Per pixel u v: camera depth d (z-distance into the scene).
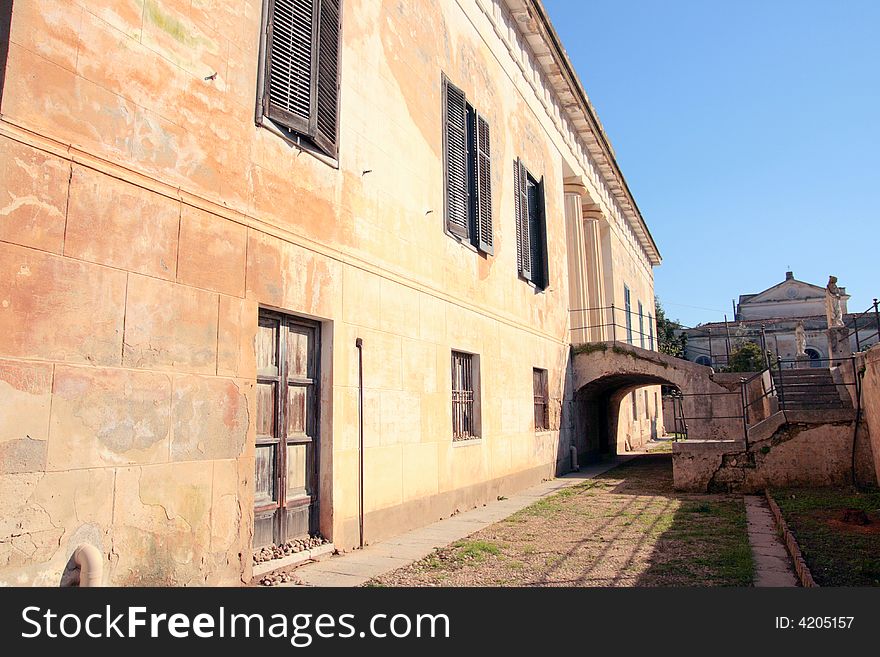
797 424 11.66
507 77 13.38
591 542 7.40
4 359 3.64
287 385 6.29
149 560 4.42
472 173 10.98
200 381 4.98
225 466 5.16
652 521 8.80
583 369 16.97
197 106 5.20
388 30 8.51
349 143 7.35
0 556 3.53
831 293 17.38
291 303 6.14
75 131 4.18
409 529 8.09
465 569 6.10
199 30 5.29
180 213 4.94
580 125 18.80
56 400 3.89
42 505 3.76
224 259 5.34
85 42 4.30
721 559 6.43
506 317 12.26
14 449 3.64
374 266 7.69
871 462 11.12
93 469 4.09
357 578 5.69
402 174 8.59
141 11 4.76
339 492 6.73
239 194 5.59
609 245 23.66
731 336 42.22
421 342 8.77
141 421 4.45
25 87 3.89
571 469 16.16
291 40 6.37
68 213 4.08
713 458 11.96
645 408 29.75
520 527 8.41
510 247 12.77
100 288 4.24
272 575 5.61
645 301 33.34
